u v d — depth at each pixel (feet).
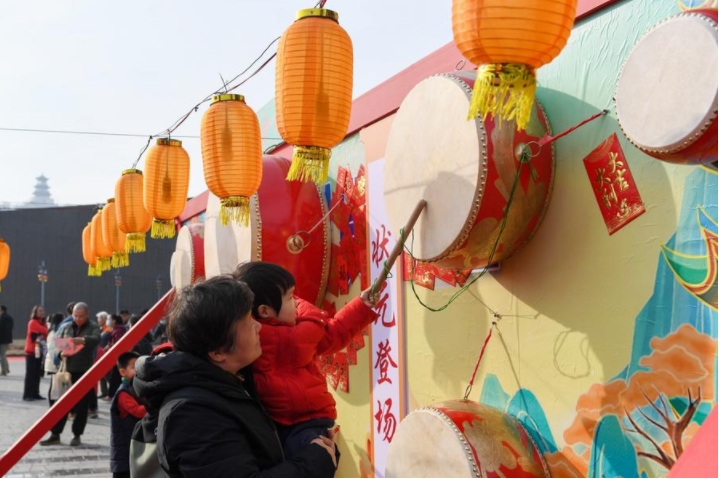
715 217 6.25
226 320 5.98
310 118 8.60
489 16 5.65
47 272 92.99
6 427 29.17
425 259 8.45
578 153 7.79
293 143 8.93
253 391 6.94
